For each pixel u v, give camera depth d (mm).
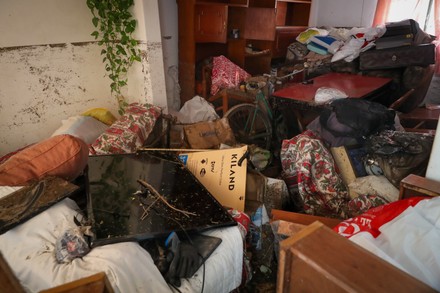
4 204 1189
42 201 1214
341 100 2383
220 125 2668
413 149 1886
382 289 571
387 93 3645
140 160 1859
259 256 1815
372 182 1984
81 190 1613
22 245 1076
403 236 965
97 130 2316
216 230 1334
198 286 1170
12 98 2287
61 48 2469
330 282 602
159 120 2623
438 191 1270
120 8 2477
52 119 2559
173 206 1396
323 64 3979
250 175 2051
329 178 2031
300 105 2752
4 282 508
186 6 3154
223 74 3248
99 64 2744
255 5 4004
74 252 1072
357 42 3809
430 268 856
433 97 4582
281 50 4465
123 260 1052
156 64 2701
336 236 692
